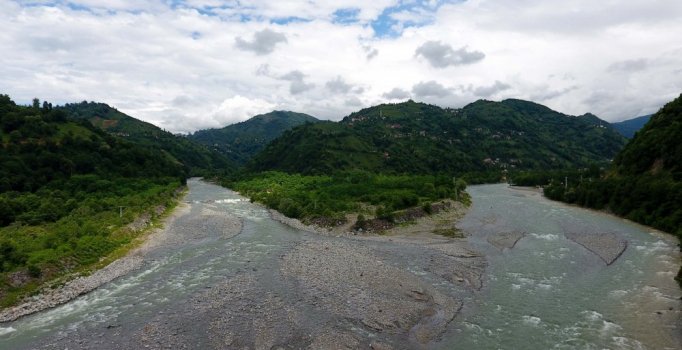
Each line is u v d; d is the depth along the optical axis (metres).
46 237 47.94
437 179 110.88
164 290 37.94
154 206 80.62
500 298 35.03
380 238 58.78
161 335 28.72
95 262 45.34
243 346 27.08
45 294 35.97
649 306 32.19
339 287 37.47
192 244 56.59
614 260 44.69
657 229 60.03
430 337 28.34
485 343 27.34
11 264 37.97
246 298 35.22
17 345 27.66
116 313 32.78
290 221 74.19
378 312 32.09
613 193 77.88
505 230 61.94
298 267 43.66
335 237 60.78
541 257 46.91
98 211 68.50
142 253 51.00
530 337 28.03
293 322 30.39
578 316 31.02
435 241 56.19
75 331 29.62
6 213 58.34
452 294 36.22
